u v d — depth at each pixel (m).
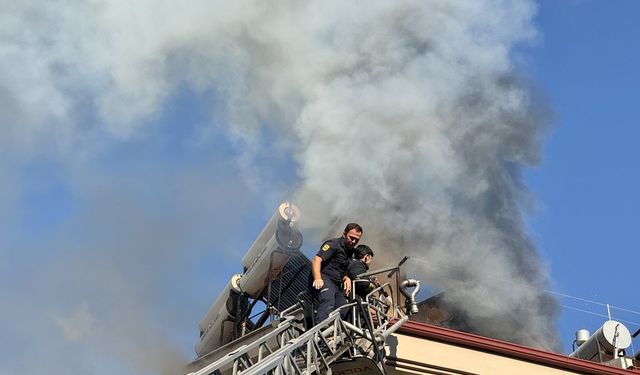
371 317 10.18
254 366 8.48
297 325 10.17
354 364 9.65
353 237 10.41
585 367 12.03
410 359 10.96
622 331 14.42
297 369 8.83
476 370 11.30
